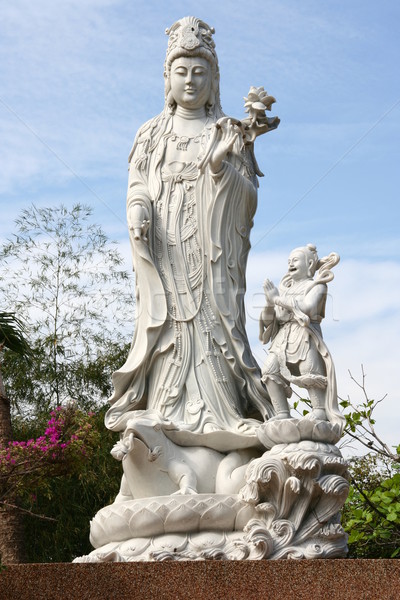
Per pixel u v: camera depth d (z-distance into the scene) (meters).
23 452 10.15
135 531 7.29
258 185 8.94
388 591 6.01
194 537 7.22
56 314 17.27
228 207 8.48
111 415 8.14
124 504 7.41
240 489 7.47
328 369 7.64
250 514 7.27
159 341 8.27
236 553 6.98
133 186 8.79
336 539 7.23
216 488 7.62
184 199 8.57
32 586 6.28
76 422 10.77
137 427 7.54
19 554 12.91
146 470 7.59
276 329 7.96
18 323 13.64
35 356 16.67
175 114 9.05
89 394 16.86
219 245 8.38
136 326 8.41
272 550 7.00
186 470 7.59
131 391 8.23
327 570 6.12
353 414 9.73
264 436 7.50
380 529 9.54
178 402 8.09
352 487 10.02
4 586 6.29
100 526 7.55
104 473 15.29
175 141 8.83
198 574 6.20
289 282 7.97
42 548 15.53
